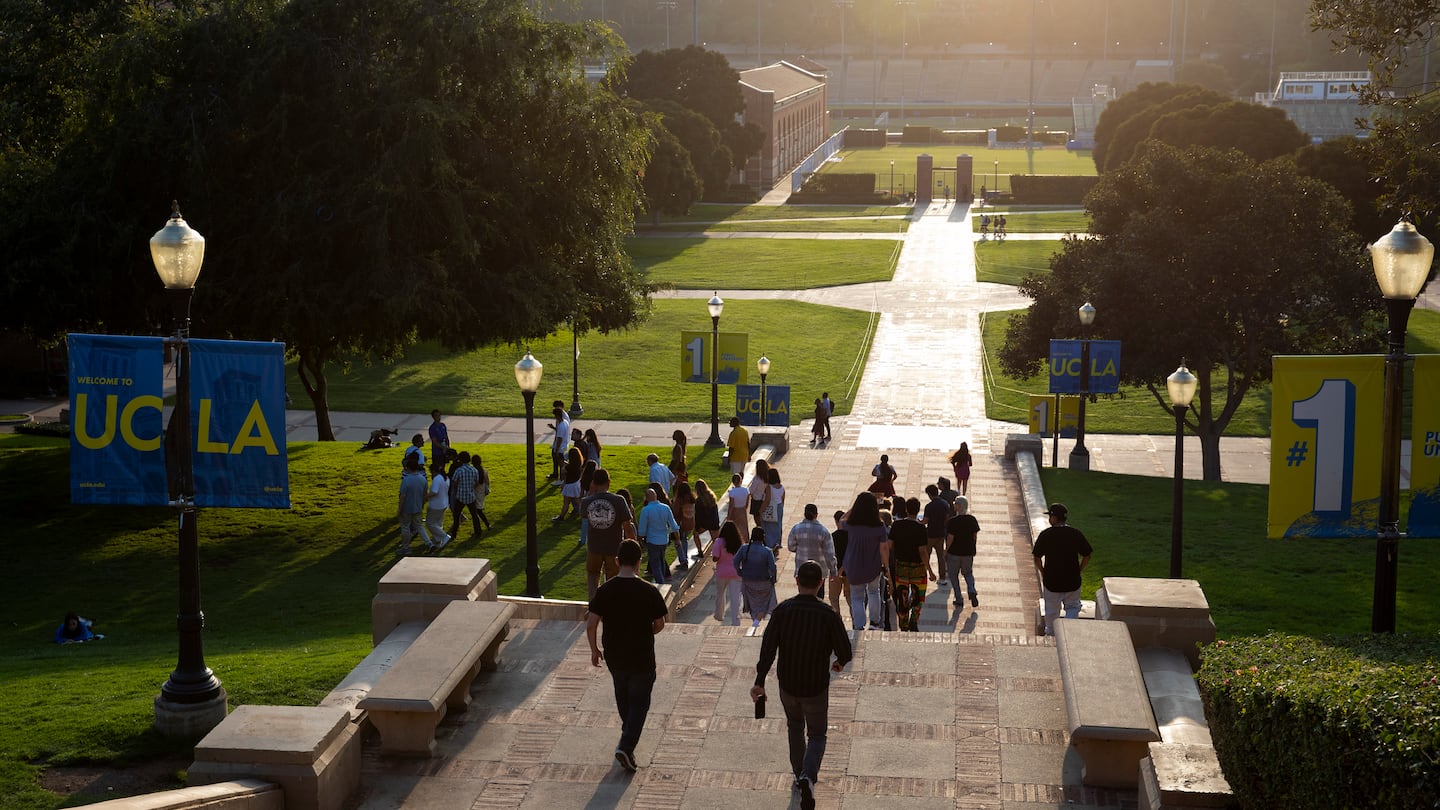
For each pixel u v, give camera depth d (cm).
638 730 947
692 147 9819
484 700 1080
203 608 2059
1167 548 2353
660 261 8425
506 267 2777
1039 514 2558
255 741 873
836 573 1494
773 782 936
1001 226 9200
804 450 3553
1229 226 3572
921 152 16100
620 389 5206
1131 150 8600
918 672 1128
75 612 2041
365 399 5112
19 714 1134
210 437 1189
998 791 917
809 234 9675
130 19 2766
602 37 2841
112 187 2545
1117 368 3334
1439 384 1130
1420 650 812
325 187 2531
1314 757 652
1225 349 3728
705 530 2238
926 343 6066
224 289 2542
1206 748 836
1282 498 1148
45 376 5212
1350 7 2356
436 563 1223
